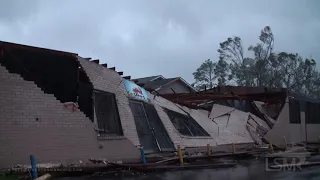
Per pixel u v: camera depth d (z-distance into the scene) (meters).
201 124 23.06
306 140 31.50
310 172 13.16
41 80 11.76
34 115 10.98
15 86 10.70
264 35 56.50
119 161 12.97
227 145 22.80
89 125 12.43
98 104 13.77
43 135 11.09
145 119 16.98
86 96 13.04
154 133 16.94
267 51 56.75
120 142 13.56
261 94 30.34
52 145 11.26
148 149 15.80
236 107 29.23
